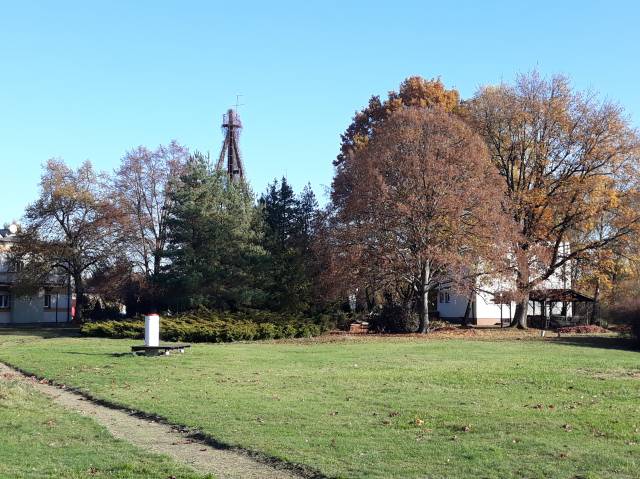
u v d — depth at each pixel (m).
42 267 58.50
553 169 49.00
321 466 10.02
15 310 68.62
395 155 42.25
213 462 10.59
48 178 59.31
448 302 64.88
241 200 49.72
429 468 9.82
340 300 46.81
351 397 16.23
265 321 43.09
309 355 27.84
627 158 47.44
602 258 48.84
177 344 29.31
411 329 43.88
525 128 49.09
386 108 57.69
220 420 13.50
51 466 10.09
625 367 22.88
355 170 43.97
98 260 58.44
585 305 58.81
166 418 13.91
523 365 23.53
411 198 40.41
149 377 20.52
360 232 41.34
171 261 48.78
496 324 61.38
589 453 10.56
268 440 11.70
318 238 44.59
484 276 43.34
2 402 15.37
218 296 46.72
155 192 57.47
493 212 41.09
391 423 13.05
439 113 43.94
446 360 25.64
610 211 48.41
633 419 13.26
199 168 49.69
